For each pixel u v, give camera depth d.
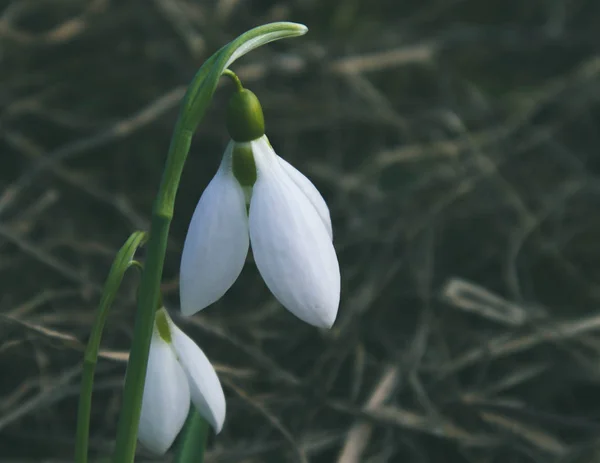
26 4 0.58
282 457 0.38
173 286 0.45
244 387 0.38
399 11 0.68
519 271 0.50
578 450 0.37
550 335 0.43
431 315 0.45
